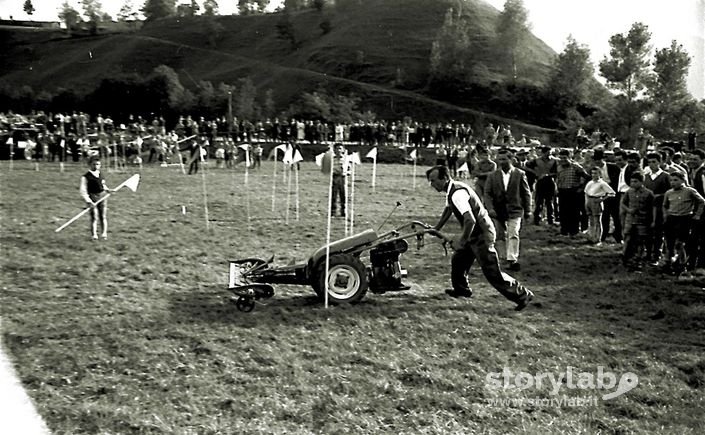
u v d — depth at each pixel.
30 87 78.31
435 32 104.75
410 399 6.91
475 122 73.50
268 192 26.50
